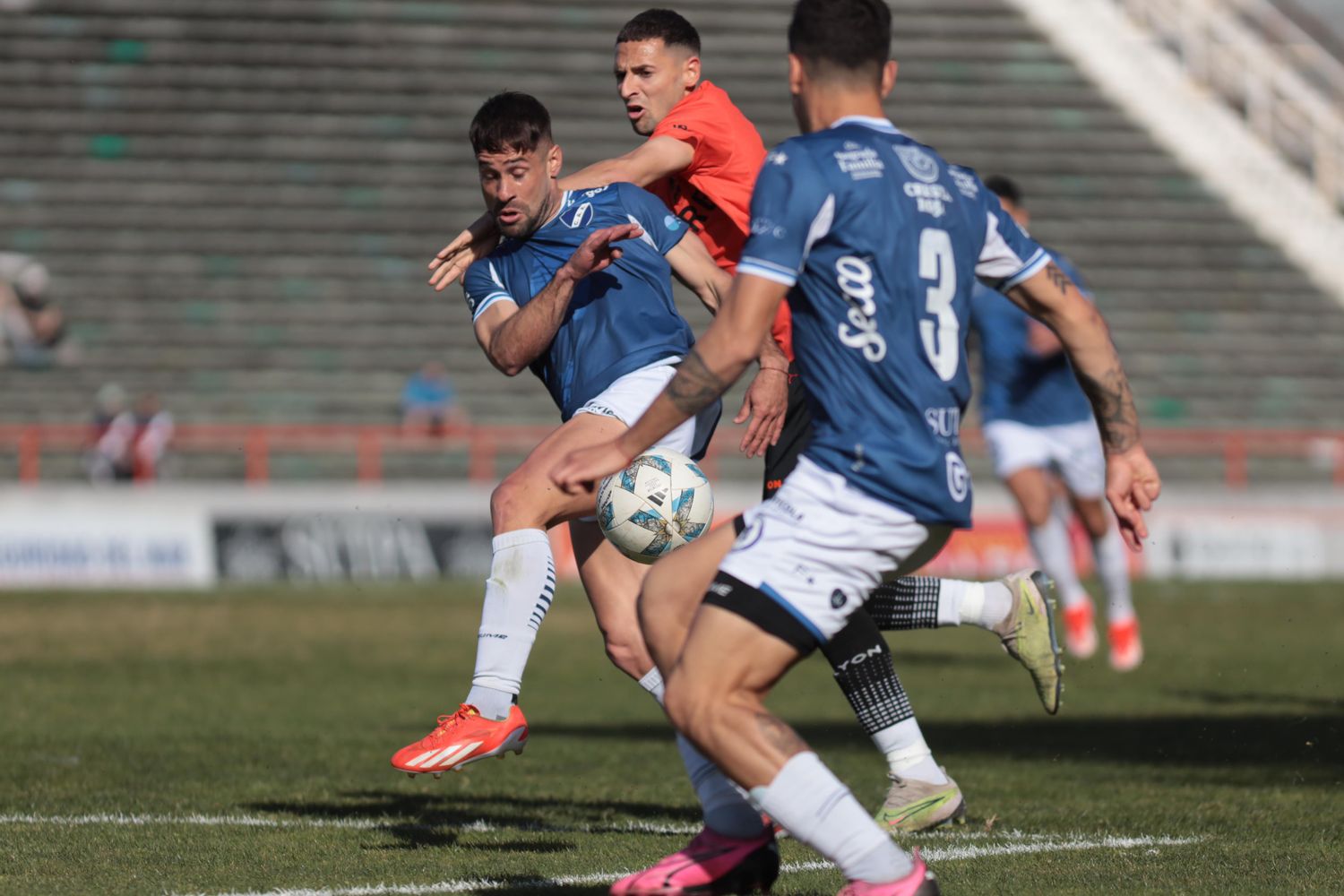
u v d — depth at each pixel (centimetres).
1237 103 12650
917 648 5794
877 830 1487
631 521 1978
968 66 12162
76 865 1986
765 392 2114
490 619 2078
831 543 1491
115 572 7656
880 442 1496
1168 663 5072
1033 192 11338
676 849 2112
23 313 9281
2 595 7031
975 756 3133
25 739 3319
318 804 2527
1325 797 2525
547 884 1864
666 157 2347
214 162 10538
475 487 8125
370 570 7919
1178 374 10319
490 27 11681
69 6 11206
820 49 1581
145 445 8294
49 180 10275
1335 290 11056
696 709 1486
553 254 2181
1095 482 4669
